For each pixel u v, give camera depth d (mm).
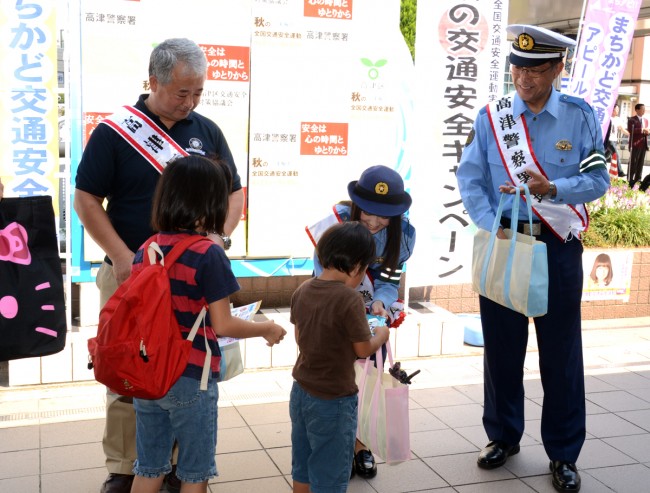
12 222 3330
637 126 13406
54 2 4293
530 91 3375
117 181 3135
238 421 4137
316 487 2760
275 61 4844
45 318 3418
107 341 2381
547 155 3457
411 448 3871
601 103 5258
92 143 3090
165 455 2670
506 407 3707
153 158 3098
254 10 4754
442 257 5320
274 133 4922
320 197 5082
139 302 2385
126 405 3236
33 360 4461
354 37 4973
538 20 8812
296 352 5008
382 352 3373
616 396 4656
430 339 5277
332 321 2652
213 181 2508
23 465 3529
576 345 3564
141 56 4543
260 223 4992
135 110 3127
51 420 4043
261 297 5469
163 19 4566
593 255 6152
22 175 4395
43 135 4391
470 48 5129
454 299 5953
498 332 3650
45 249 3406
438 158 5199
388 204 3098
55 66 4352
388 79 5086
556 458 3545
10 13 4246
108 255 3100
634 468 3709
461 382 4824
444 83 5129
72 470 3498
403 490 3438
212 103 4773
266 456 3727
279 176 4977
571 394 3537
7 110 4316
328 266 2736
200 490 2588
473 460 3756
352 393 2734
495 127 3520
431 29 5051
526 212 3510
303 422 2811
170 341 2420
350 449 2781
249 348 4898
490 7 5129
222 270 2473
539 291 3307
